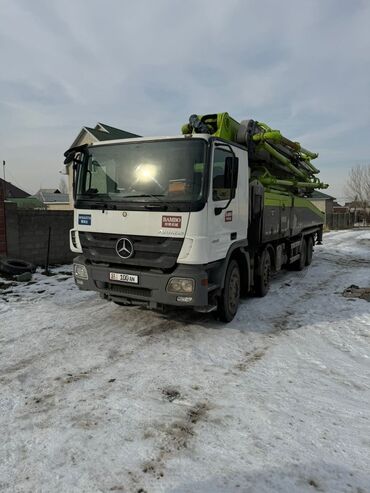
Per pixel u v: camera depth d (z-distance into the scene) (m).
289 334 5.27
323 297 7.38
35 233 10.04
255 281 7.04
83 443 2.78
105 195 5.07
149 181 4.77
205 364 4.21
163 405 3.33
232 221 5.35
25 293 7.23
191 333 5.21
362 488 2.35
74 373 3.95
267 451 2.70
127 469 2.51
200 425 3.02
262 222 6.52
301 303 6.91
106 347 4.67
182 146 4.66
